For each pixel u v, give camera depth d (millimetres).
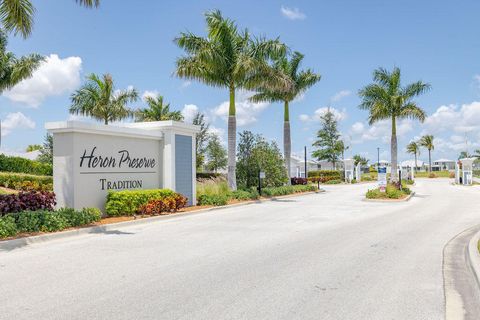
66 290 6348
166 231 12570
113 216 15117
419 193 35125
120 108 33562
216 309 5504
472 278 7156
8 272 7457
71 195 14195
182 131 19281
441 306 5695
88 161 14766
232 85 24375
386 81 30953
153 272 7461
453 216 17109
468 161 54156
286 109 34062
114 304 5699
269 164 30016
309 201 25188
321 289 6445
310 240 10992
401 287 6586
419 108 30297
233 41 23875
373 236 11719
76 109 33688
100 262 8266
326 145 68062
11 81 28250
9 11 12320
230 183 24672
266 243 10500
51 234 10992
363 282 6863
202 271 7539
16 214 11344
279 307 5598
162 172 18578
